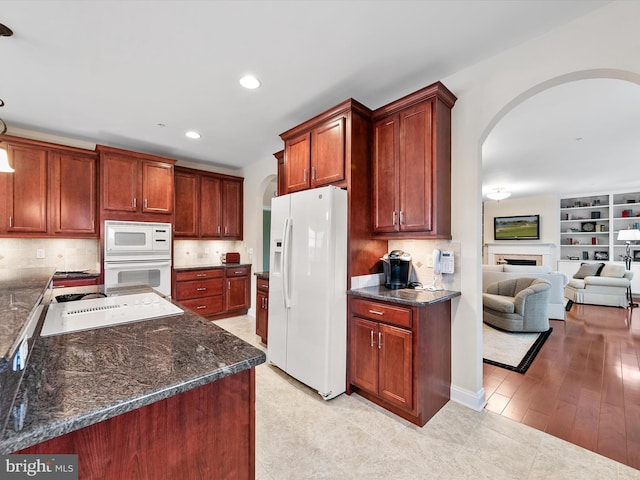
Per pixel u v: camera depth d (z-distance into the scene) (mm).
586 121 2965
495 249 8133
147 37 1755
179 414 835
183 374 816
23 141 2967
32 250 3240
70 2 1484
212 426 898
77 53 1894
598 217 7066
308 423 1936
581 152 3936
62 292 1960
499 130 3205
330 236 2191
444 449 1691
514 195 7516
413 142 2164
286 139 2865
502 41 1824
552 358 2979
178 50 1878
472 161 2107
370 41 1806
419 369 1866
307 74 2154
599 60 1580
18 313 809
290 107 2672
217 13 1571
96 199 3396
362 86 2324
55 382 755
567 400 2197
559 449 1685
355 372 2260
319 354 2232
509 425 1907
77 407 646
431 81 2260
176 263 4352
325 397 2205
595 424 1910
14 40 1759
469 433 1831
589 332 3822
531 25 1687
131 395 704
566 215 7508
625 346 3309
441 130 2094
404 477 1496
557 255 7367
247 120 2947
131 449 757
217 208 4535
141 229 3494
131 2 1492
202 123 3010
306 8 1540
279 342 2650
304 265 2381
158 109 2695
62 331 1149
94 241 3596
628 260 6301
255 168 4508
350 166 2291
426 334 1926
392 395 1996
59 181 3174
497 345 3357
